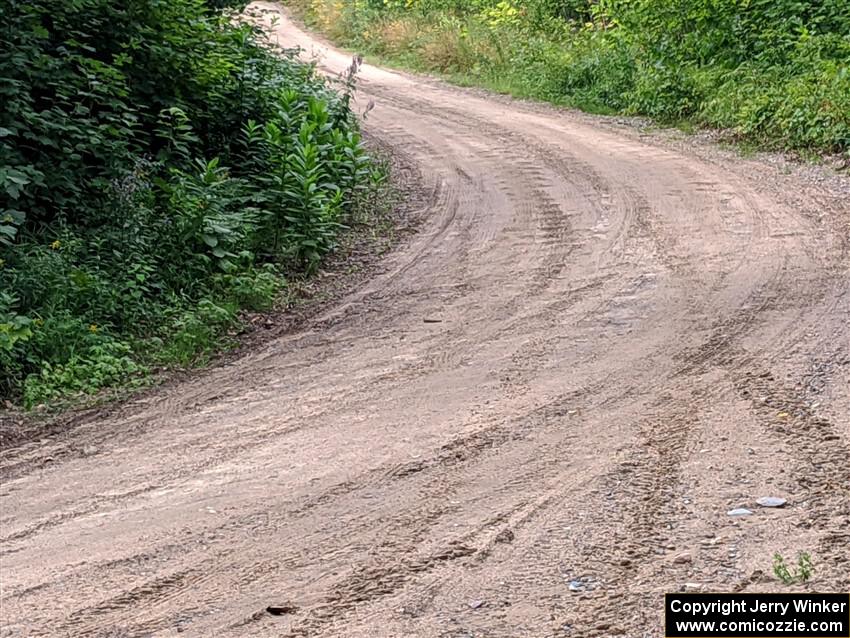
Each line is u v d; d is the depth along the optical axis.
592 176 23.59
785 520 7.46
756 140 26.09
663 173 23.42
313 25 58.88
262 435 10.47
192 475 9.51
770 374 10.84
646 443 9.25
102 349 13.28
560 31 43.47
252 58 24.17
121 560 7.77
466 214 21.03
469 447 9.55
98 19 18.17
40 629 6.77
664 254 16.84
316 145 20.59
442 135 30.00
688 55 33.12
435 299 15.52
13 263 14.60
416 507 8.30
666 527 7.53
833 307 13.14
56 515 8.84
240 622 6.64
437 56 44.94
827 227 17.72
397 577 7.10
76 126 16.56
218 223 16.91
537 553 7.29
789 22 31.08
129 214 16.39
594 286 15.34
